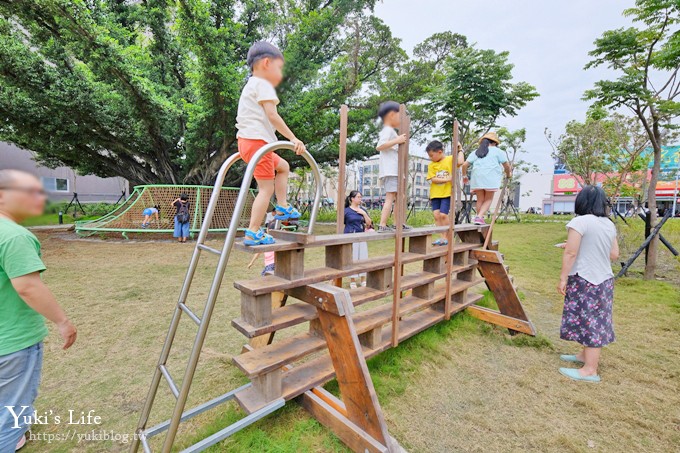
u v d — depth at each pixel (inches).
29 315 65.4
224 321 155.6
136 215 458.9
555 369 116.5
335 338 73.2
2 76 354.0
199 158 506.9
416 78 485.1
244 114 78.4
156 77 490.0
